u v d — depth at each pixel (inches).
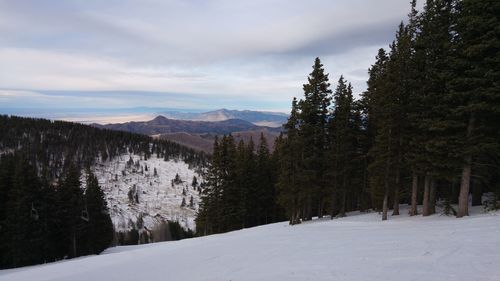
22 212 1593.3
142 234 4630.9
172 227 4421.8
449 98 789.9
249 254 658.8
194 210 7130.9
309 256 547.8
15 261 1573.6
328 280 377.4
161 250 1034.1
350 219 1188.5
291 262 516.1
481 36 739.4
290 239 810.2
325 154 1385.3
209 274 514.0
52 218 1732.3
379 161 1069.1
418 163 916.0
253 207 2047.2
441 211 986.7
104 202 2075.5
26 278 811.4
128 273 641.6
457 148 801.6
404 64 1006.4
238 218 1903.3
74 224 1812.3
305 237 810.8
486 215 738.8
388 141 1067.3
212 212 1975.9
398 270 381.4
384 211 1040.2
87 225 1888.5
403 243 549.0
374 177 1211.9
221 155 1937.7
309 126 1364.4
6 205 1646.2
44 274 848.3
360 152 1443.2
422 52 921.5
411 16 994.7
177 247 1050.7
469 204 1088.8
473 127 781.3
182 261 698.2
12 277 884.0
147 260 800.3
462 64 764.6
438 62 849.5
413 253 461.4
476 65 748.6
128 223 5856.3
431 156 865.5
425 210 951.0
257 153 2194.9
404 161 1059.3
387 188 1051.3
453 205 1079.0
